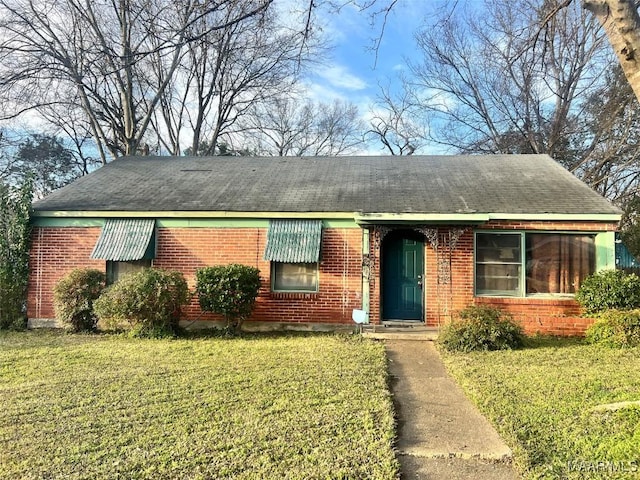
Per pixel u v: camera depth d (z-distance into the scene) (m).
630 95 18.53
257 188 12.59
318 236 10.85
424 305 11.05
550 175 12.89
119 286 10.08
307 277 11.32
